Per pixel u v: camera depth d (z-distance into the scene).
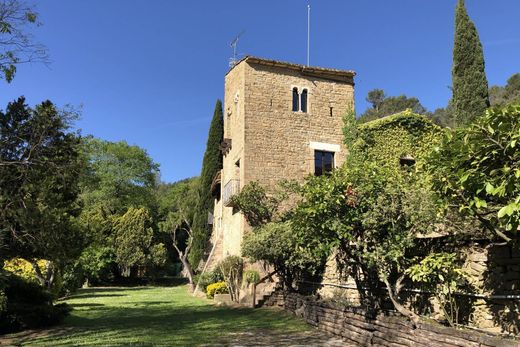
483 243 8.54
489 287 8.30
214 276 24.59
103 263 37.28
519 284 7.71
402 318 8.14
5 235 10.84
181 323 13.20
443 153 6.09
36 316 12.30
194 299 22.80
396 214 8.44
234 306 18.05
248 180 22.58
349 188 8.64
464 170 5.65
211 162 34.84
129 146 52.22
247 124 23.08
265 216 21.53
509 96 52.84
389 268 9.01
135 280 41.22
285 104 23.88
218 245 27.73
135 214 40.03
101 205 43.19
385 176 8.72
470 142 5.47
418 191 8.19
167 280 45.56
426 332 7.12
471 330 7.44
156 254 39.81
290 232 14.74
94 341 10.05
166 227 39.12
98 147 48.69
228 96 26.64
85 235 15.88
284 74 24.19
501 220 5.63
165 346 9.40
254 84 23.58
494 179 5.24
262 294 18.31
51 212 11.83
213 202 34.31
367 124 22.64
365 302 10.69
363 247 9.16
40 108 10.88
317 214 8.72
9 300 12.45
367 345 8.95
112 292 29.70
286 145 23.48
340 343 9.64
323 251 9.05
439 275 7.76
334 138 24.39
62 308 14.05
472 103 20.41
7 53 8.98
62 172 11.56
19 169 10.56
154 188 57.50
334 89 24.95
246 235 17.94
